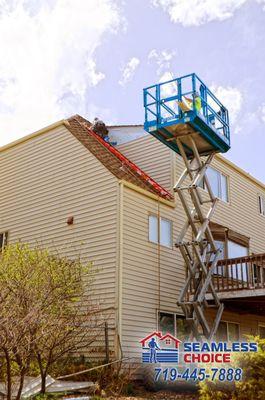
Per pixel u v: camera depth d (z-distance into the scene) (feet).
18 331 21.67
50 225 52.90
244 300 47.65
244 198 70.18
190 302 42.52
